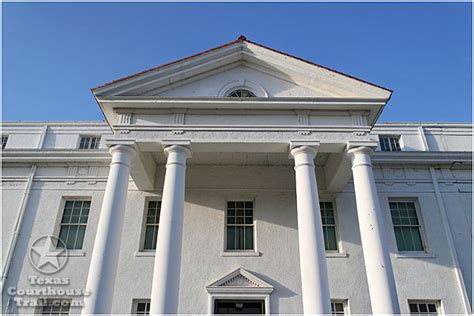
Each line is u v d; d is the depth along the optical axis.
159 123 12.48
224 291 13.16
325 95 13.06
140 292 13.31
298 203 11.34
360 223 11.20
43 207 15.15
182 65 12.97
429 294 13.56
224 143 12.08
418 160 16.00
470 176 16.00
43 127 18.02
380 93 12.55
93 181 15.59
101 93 12.48
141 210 14.81
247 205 15.16
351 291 13.44
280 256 13.92
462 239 14.70
